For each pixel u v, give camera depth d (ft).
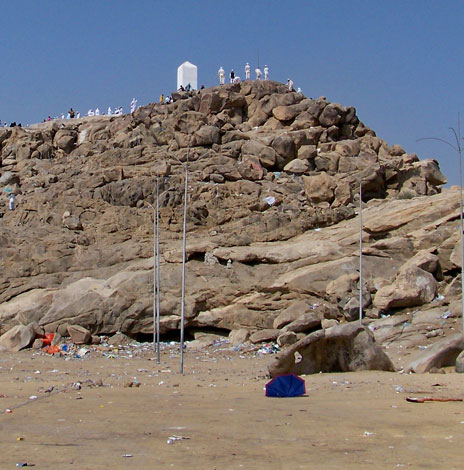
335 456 34.96
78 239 150.30
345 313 124.36
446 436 39.88
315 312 125.39
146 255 146.30
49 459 34.76
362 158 178.81
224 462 33.86
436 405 52.49
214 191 164.14
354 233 142.72
